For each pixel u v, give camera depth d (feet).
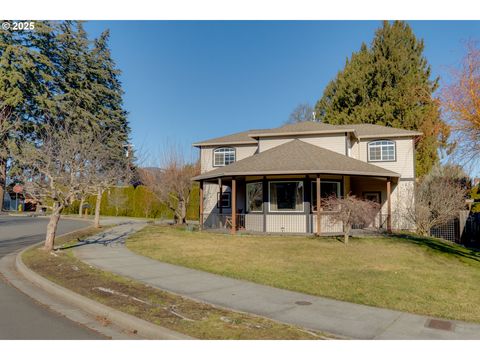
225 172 57.36
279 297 21.25
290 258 35.12
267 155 62.59
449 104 51.72
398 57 101.86
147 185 87.81
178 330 15.31
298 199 58.70
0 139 86.74
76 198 39.78
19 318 17.58
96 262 32.17
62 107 101.45
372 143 72.79
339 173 53.47
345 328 16.10
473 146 48.91
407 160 70.79
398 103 97.86
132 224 82.43
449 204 61.11
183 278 26.08
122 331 16.08
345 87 110.83
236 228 64.18
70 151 39.63
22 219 98.37
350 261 33.86
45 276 25.89
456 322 17.22
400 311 18.81
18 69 96.84
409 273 29.01
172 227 73.10
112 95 124.57
